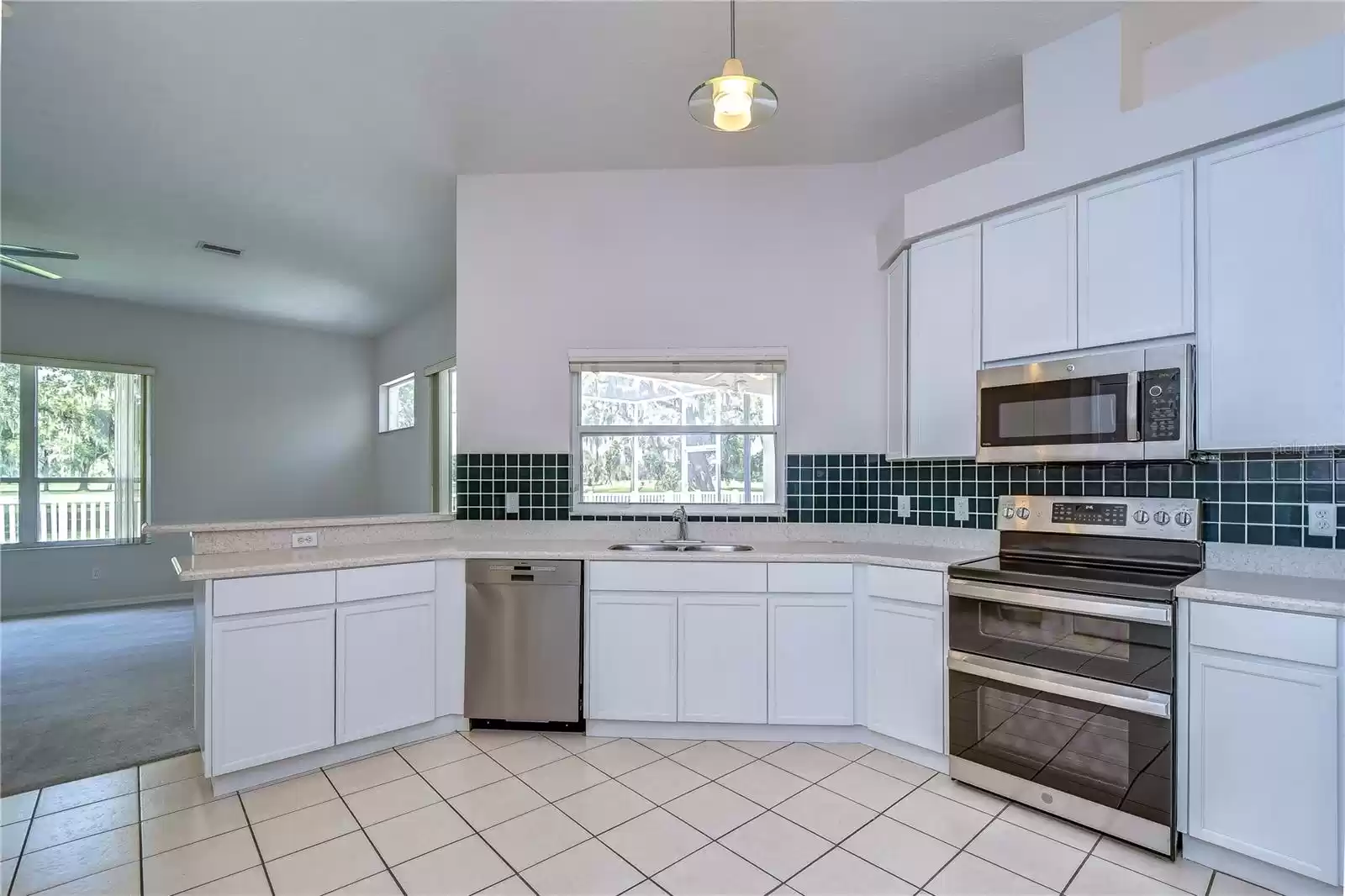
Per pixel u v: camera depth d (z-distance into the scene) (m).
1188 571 2.30
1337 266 1.91
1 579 5.40
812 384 3.42
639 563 2.90
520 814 2.25
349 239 4.40
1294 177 1.98
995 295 2.65
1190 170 2.17
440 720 2.97
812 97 2.83
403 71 2.62
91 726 3.05
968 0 2.24
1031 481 2.80
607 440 3.58
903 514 3.23
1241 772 1.86
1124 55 2.33
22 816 2.26
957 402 2.77
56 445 5.70
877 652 2.75
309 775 2.55
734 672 2.86
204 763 2.41
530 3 2.23
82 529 5.80
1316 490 2.12
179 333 6.28
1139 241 2.28
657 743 2.85
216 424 6.48
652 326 3.53
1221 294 2.10
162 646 4.44
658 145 3.24
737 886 1.85
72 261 4.85
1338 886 1.70
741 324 3.48
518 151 3.30
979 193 2.67
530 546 3.19
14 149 3.17
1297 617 1.77
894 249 3.07
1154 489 2.46
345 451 7.27
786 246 3.46
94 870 1.95
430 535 3.47
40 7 2.19
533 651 2.94
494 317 3.58
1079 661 2.15
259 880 1.90
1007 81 2.72
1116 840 2.07
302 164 3.38
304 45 2.44
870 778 2.50
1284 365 1.99
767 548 3.08
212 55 2.49
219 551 2.86
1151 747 1.99
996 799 2.34
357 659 2.69
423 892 1.84
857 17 2.32
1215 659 1.91
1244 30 2.31
